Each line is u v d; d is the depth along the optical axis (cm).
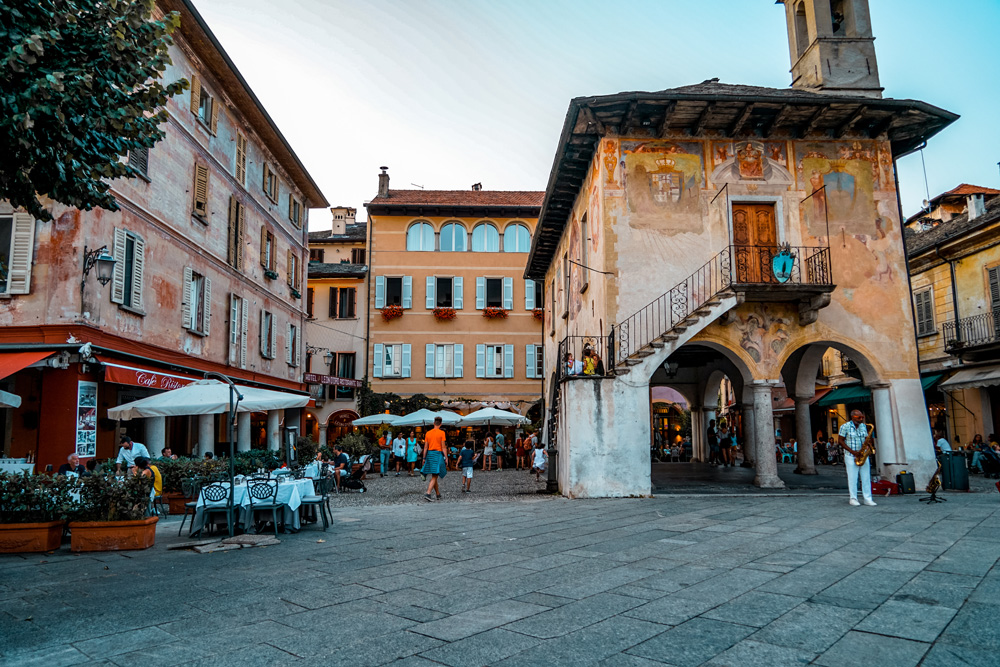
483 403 3731
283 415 2847
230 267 2083
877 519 1030
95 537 874
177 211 1736
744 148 1661
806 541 836
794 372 2077
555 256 2747
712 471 2214
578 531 954
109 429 1562
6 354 1270
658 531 942
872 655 414
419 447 2991
